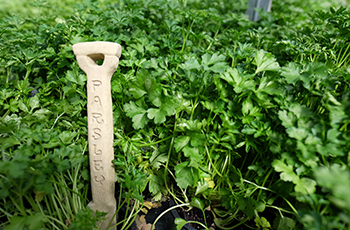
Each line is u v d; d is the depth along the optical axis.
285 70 0.40
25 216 0.32
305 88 0.41
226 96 0.42
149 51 0.54
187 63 0.42
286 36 0.67
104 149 0.37
